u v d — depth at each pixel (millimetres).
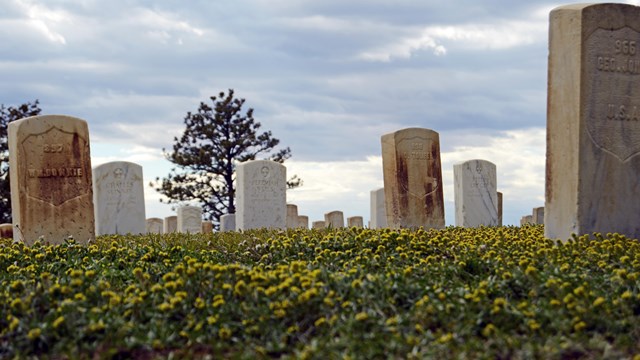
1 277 7730
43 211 12242
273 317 5645
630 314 5715
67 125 12438
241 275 6461
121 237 13203
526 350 4859
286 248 9023
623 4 9141
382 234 9070
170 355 5133
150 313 5816
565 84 9047
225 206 34156
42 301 6125
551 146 9250
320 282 6176
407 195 15062
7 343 5500
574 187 8969
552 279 6230
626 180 9234
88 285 6520
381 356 4934
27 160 12180
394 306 5848
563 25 9047
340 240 9109
